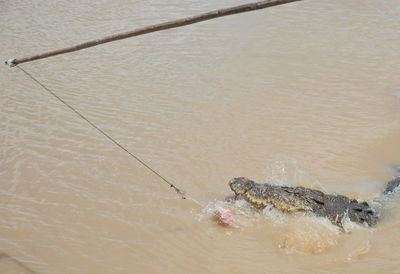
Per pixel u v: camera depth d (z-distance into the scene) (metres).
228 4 20.88
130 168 9.98
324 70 14.79
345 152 10.59
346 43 16.77
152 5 21.19
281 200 8.41
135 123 11.84
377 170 9.95
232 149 10.69
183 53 16.31
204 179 9.59
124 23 18.94
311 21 18.97
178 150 10.64
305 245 7.55
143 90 13.68
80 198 9.03
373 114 12.20
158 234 8.01
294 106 12.66
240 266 7.19
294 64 15.25
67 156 10.44
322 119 12.02
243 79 14.28
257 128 11.60
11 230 8.17
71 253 7.60
